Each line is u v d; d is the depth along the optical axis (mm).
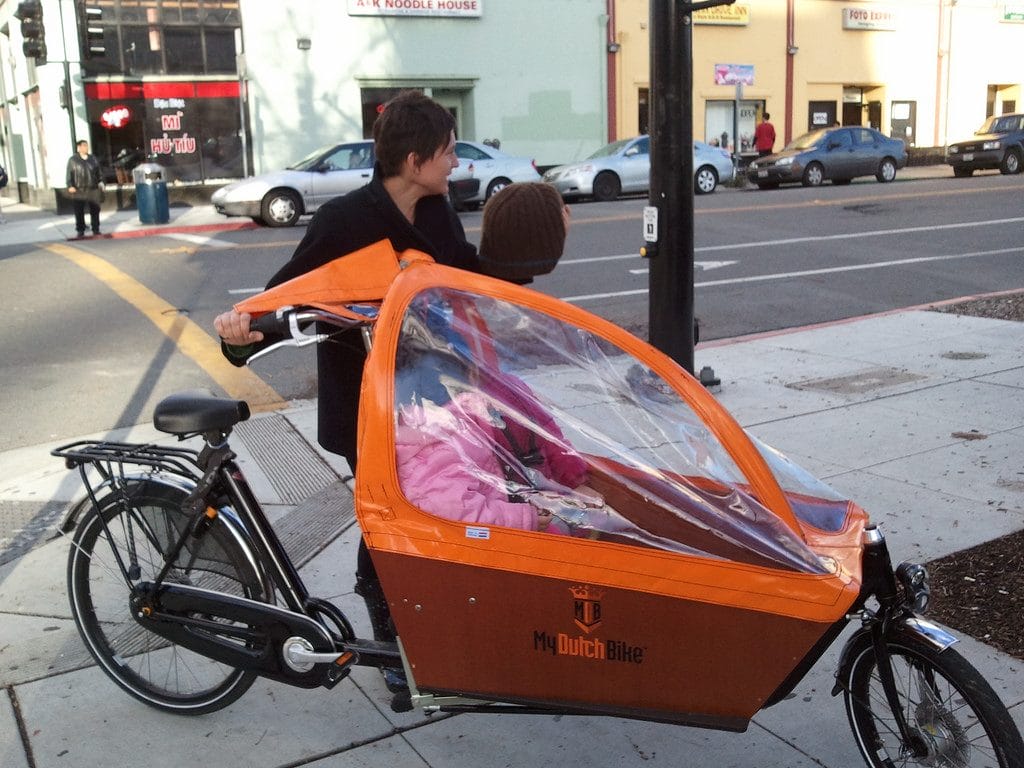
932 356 7938
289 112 24453
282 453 5996
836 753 3021
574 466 2639
